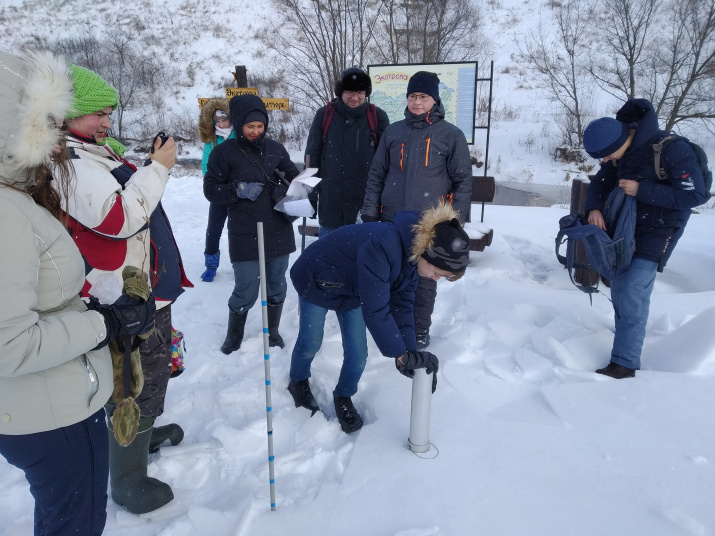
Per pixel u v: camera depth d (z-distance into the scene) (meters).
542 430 3.06
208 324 4.67
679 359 3.73
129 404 1.98
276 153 4.09
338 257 2.88
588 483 2.65
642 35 19.67
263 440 3.08
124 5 30.47
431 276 2.59
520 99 23.16
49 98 1.58
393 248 2.59
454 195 4.05
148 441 2.59
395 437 3.05
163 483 2.63
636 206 3.52
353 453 2.92
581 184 5.82
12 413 1.66
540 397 3.41
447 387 3.52
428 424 2.88
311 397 3.47
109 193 2.18
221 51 26.77
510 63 25.50
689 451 2.86
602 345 3.95
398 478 2.71
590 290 3.81
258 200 3.93
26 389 1.67
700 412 3.17
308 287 3.02
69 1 30.64
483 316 4.55
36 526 1.89
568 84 23.12
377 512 2.50
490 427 3.11
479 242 5.94
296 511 2.52
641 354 3.93
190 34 28.12
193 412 3.43
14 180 1.62
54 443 1.73
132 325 1.84
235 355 4.08
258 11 29.59
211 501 2.69
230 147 3.97
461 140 4.02
